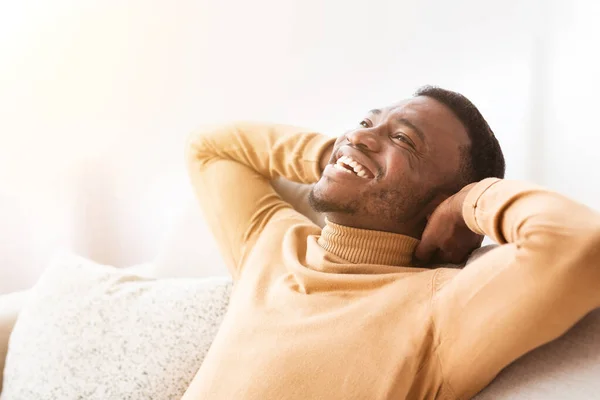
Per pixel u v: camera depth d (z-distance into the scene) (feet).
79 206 6.63
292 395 2.77
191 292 3.88
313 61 5.71
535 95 4.66
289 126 4.35
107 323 3.82
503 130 4.82
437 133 3.41
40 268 6.68
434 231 3.25
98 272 4.17
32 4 6.25
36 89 6.40
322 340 2.90
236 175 4.26
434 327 2.71
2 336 4.24
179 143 6.37
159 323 3.77
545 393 2.36
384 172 3.37
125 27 6.31
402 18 5.24
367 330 2.85
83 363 3.70
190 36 6.17
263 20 5.87
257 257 3.77
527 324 2.33
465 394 2.63
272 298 3.34
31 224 6.60
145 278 4.17
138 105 6.42
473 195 2.83
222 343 3.25
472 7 4.93
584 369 2.38
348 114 5.60
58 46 6.36
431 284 2.89
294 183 4.52
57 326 3.86
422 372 2.68
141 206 6.57
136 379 3.62
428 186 3.40
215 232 4.23
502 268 2.45
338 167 3.51
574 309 2.25
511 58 4.78
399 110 3.52
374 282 3.10
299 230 3.85
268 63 5.93
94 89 6.45
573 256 2.20
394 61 5.33
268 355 2.96
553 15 4.57
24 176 6.52
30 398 3.67
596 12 4.38
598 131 4.33
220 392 2.98
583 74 4.43
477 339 2.50
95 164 6.57
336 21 5.55
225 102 6.18
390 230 3.49
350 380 2.72
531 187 2.57
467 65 4.99
